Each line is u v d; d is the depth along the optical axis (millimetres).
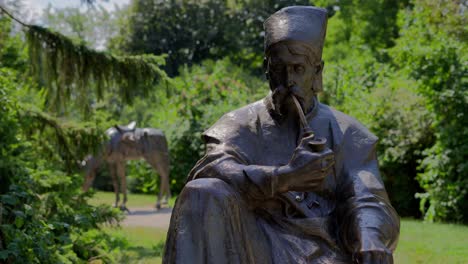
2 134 7176
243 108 3721
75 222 7523
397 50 13281
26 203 6762
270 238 3281
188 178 3494
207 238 3002
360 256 3088
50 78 9406
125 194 15586
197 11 42656
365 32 31094
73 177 8688
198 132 20359
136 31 41969
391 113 14625
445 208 12703
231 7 43312
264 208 3365
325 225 3352
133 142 15578
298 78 3432
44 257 6215
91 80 9820
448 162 12453
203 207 3035
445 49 12461
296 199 3387
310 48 3408
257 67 42656
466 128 12148
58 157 9039
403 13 18016
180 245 3000
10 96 7469
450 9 14539
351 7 32969
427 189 13055
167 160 16234
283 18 3459
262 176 3172
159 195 16266
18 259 6016
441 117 12664
